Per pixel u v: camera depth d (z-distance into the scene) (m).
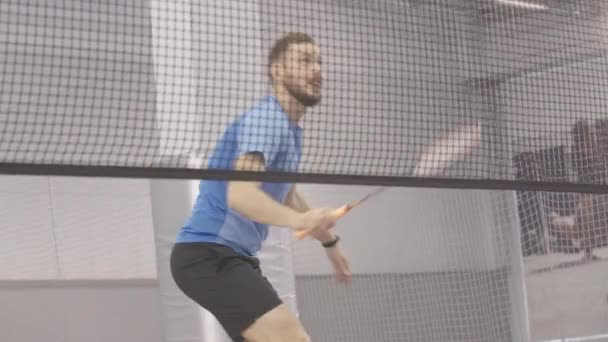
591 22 8.06
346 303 12.50
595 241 13.00
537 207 13.16
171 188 7.35
